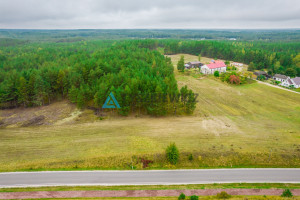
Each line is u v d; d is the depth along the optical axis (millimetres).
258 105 65438
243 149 40531
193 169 35469
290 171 35000
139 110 58031
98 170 34906
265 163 37000
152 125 50531
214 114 58281
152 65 83688
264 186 31266
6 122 51906
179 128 49219
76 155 38656
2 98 58281
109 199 28344
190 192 29812
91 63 75438
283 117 56594
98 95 54844
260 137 45344
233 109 62250
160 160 37562
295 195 29266
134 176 33500
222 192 28594
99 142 43062
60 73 64500
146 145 41969
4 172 33906
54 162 36562
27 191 29750
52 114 56531
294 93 76438
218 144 42375
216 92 77562
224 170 35188
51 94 64625
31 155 38562
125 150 40250
